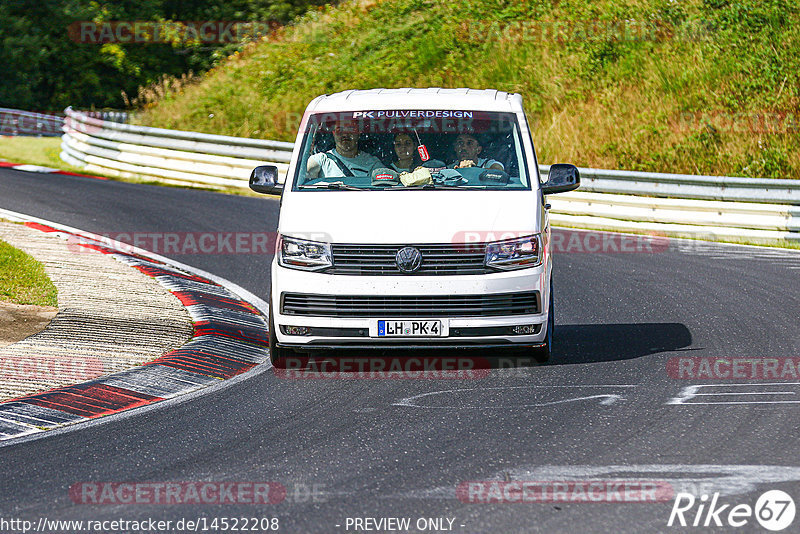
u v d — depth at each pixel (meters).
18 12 169.50
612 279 46.94
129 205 68.44
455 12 112.62
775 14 97.12
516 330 28.94
